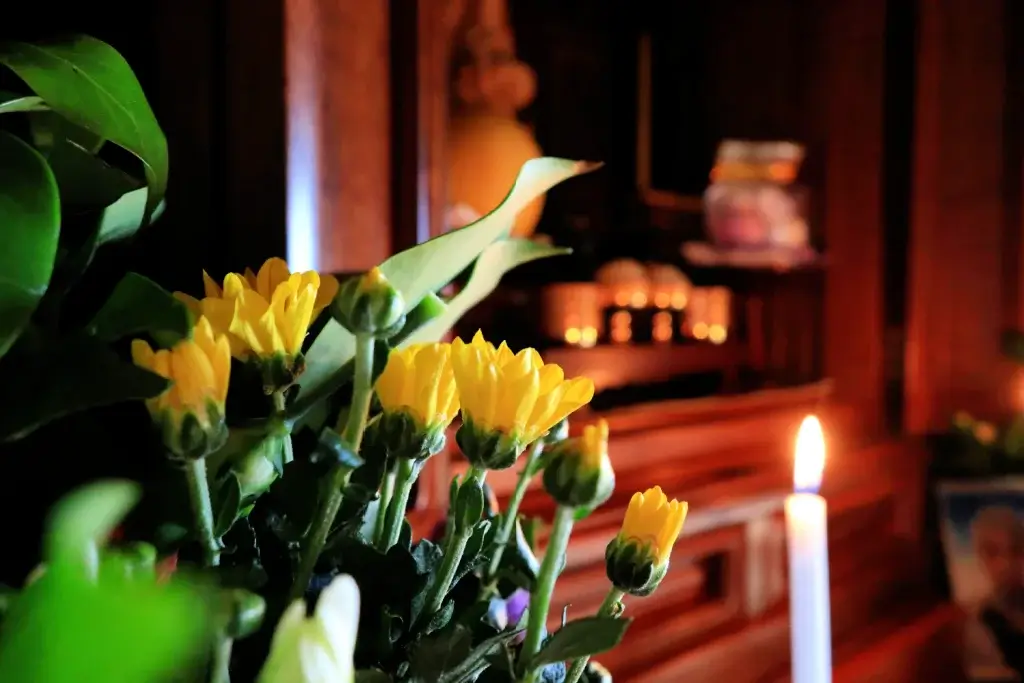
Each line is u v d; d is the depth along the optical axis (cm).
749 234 121
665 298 120
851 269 130
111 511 34
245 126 59
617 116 135
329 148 60
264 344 39
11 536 40
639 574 40
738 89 141
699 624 86
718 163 125
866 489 118
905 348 130
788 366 136
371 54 63
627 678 77
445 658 38
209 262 60
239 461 40
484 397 38
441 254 44
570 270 118
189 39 60
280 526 41
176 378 36
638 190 130
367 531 45
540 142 123
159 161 42
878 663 100
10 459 40
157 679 32
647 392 111
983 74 134
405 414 39
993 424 134
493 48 100
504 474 74
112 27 63
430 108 65
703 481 97
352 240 62
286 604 39
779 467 108
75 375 36
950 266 134
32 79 40
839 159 131
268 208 58
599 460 38
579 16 129
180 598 32
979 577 113
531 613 39
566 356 100
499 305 104
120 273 58
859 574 114
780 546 96
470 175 97
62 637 30
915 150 127
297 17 58
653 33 138
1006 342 130
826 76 132
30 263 37
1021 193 134
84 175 45
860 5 128
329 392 44
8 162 37
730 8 141
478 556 43
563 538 39
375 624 40
